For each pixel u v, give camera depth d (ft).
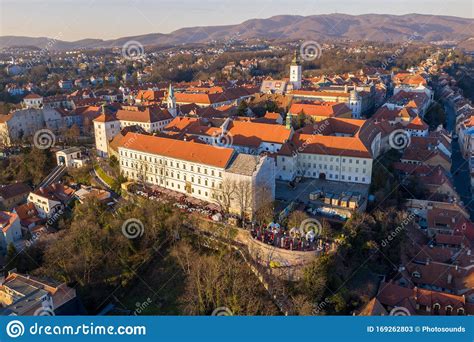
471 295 326.65
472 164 618.85
